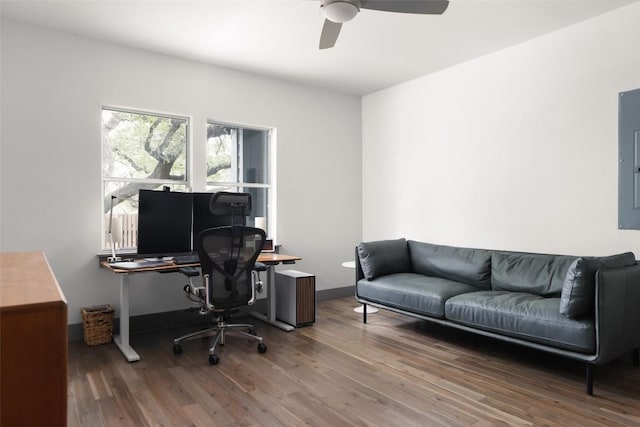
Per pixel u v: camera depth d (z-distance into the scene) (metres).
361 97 5.75
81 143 3.72
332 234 5.43
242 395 2.57
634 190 3.19
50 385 0.52
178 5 3.17
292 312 4.12
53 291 0.59
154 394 2.58
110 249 3.93
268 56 4.23
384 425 2.21
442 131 4.66
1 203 3.40
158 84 4.12
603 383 2.73
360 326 4.14
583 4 3.19
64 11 3.27
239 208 3.51
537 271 3.50
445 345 3.54
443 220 4.66
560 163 3.65
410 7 2.52
